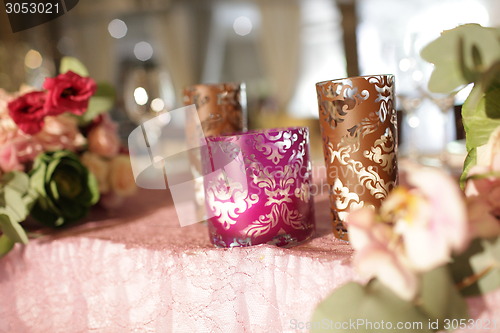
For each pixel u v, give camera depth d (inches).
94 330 20.1
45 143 24.0
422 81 27.2
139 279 18.9
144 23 144.1
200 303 17.6
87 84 22.2
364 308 13.9
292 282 16.3
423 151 29.9
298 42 157.3
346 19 127.4
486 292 13.9
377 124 16.8
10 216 20.2
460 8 130.0
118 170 25.9
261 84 174.9
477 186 14.4
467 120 16.3
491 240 13.7
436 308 13.5
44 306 21.0
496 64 14.9
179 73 149.0
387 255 13.1
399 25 130.9
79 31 123.7
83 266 20.2
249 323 17.0
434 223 12.7
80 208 23.6
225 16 164.1
